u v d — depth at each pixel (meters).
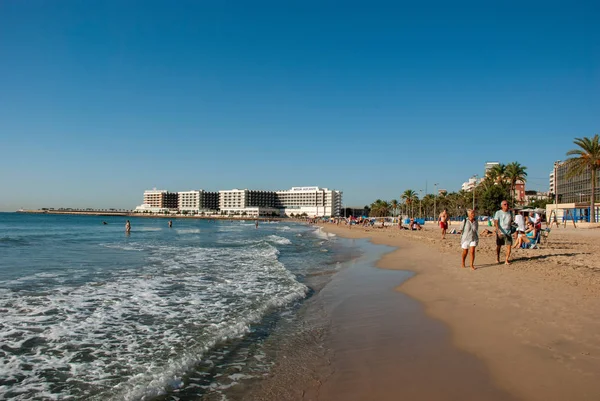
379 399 4.12
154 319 7.62
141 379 4.85
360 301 9.02
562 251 16.38
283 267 15.01
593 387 4.07
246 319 7.51
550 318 6.41
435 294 9.04
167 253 21.03
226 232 57.03
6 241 30.06
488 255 15.59
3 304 8.62
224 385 4.68
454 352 5.33
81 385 4.72
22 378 4.91
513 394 4.03
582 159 45.62
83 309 8.30
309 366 5.19
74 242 30.14
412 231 47.34
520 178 69.12
